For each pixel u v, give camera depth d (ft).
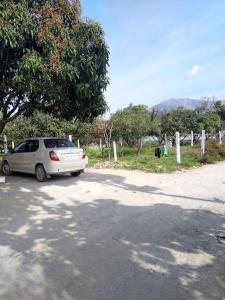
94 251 17.54
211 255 16.67
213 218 23.25
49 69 30.27
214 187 34.63
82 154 41.98
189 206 26.94
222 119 128.36
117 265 15.70
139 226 21.77
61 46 30.94
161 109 120.37
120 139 81.76
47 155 39.09
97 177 42.91
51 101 38.68
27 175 45.42
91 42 35.32
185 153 69.46
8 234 20.85
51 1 33.01
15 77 30.60
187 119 114.93
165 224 22.08
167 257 16.53
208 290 13.21
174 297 12.72
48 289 13.58
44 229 21.74
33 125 81.46
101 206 27.68
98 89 37.78
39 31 30.09
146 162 56.44
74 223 22.95
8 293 13.39
